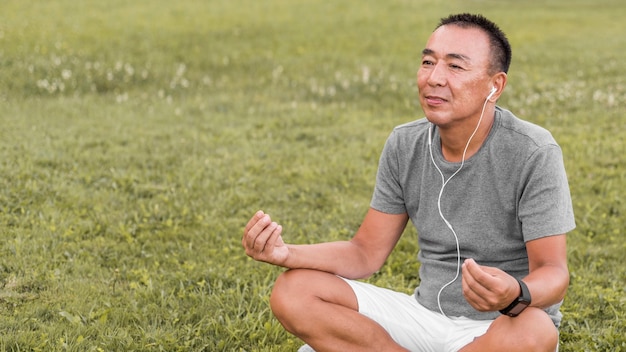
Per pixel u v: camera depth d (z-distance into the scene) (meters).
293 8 17.39
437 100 2.73
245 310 3.88
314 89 10.16
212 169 6.56
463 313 2.85
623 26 16.33
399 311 2.89
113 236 4.96
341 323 2.77
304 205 5.80
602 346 3.53
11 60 11.08
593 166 6.74
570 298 4.12
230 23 15.34
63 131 7.66
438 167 2.85
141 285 4.20
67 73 10.24
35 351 3.33
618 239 5.11
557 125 8.39
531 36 14.79
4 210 5.18
